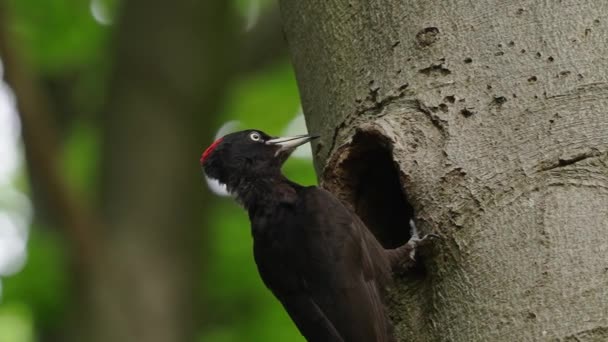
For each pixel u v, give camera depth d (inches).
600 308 325.4
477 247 354.3
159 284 671.8
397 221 446.0
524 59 369.7
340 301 400.5
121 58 740.7
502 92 368.2
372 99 397.7
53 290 685.9
